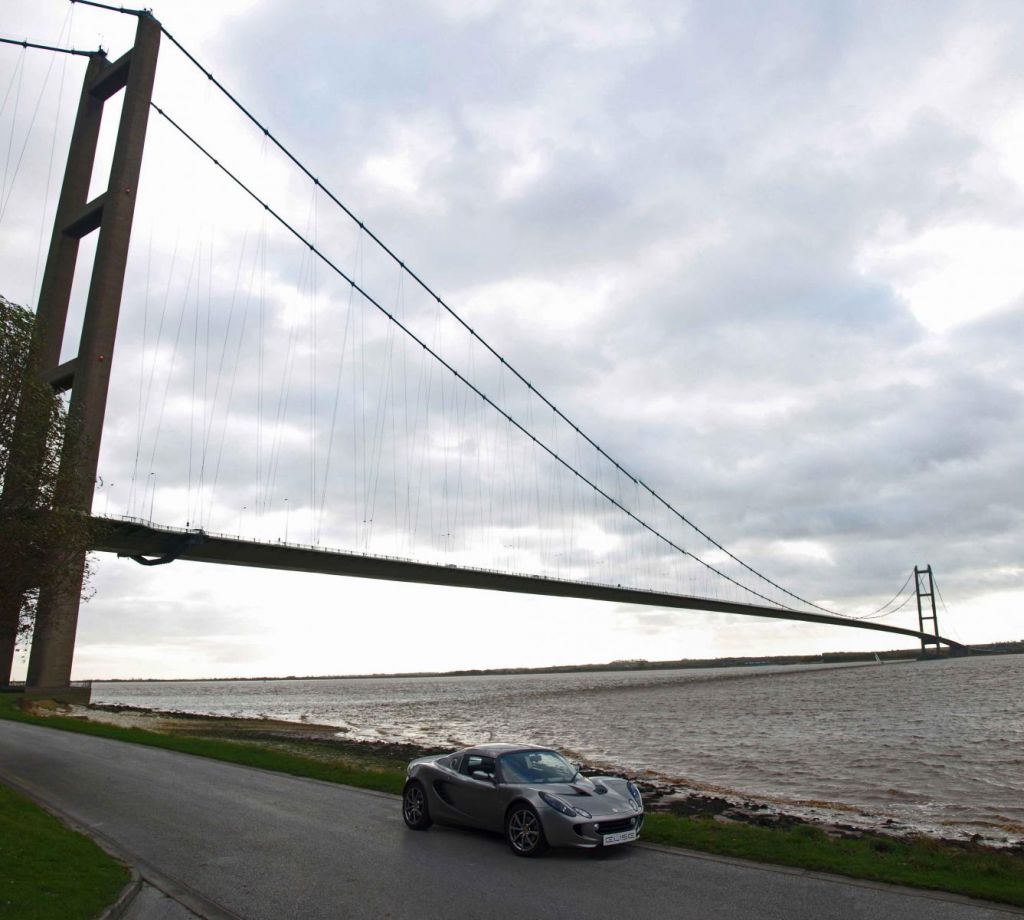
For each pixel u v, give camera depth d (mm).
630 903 8219
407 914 7887
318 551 62906
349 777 17438
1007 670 136250
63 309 56781
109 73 58938
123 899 8031
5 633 16359
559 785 11055
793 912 7859
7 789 13719
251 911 7992
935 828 17062
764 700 74500
